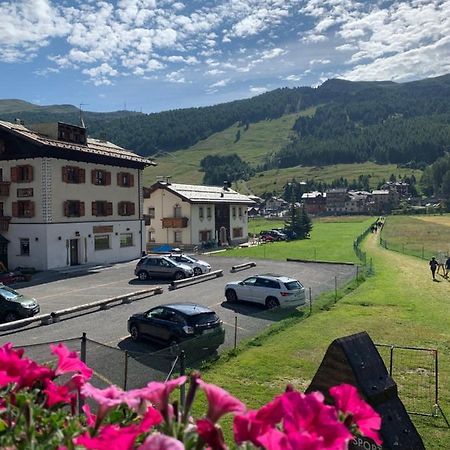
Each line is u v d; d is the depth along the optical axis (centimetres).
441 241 6788
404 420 629
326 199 19912
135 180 4800
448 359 1571
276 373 1440
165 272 3369
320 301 2512
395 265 4109
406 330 1952
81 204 4125
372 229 9119
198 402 1159
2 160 3941
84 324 2061
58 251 3906
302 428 184
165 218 6028
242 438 188
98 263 4297
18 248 3919
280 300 2341
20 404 246
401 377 1409
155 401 213
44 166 3794
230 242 6725
